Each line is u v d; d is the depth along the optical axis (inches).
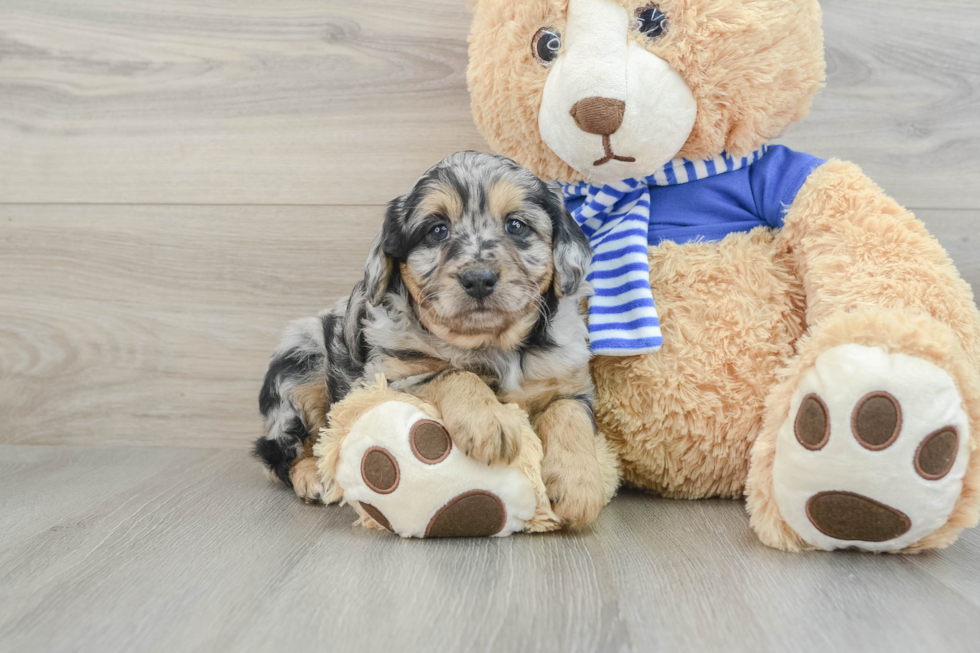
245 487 97.9
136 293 119.8
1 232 120.3
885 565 66.6
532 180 84.0
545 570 64.9
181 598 59.7
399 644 51.3
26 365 121.2
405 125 115.6
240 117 117.0
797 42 81.9
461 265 76.0
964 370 64.1
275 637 52.7
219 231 118.3
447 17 114.1
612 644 51.1
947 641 51.5
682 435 85.0
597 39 78.5
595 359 89.9
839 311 74.5
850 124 110.7
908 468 62.7
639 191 91.0
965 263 111.2
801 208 84.3
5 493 93.7
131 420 121.2
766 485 72.0
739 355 83.6
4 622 55.8
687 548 70.9
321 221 117.4
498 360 82.7
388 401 73.7
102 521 81.7
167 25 116.3
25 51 118.0
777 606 57.2
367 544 73.3
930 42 109.7
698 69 79.4
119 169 118.6
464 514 71.7
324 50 115.4
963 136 110.7
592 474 74.8
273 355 104.0
